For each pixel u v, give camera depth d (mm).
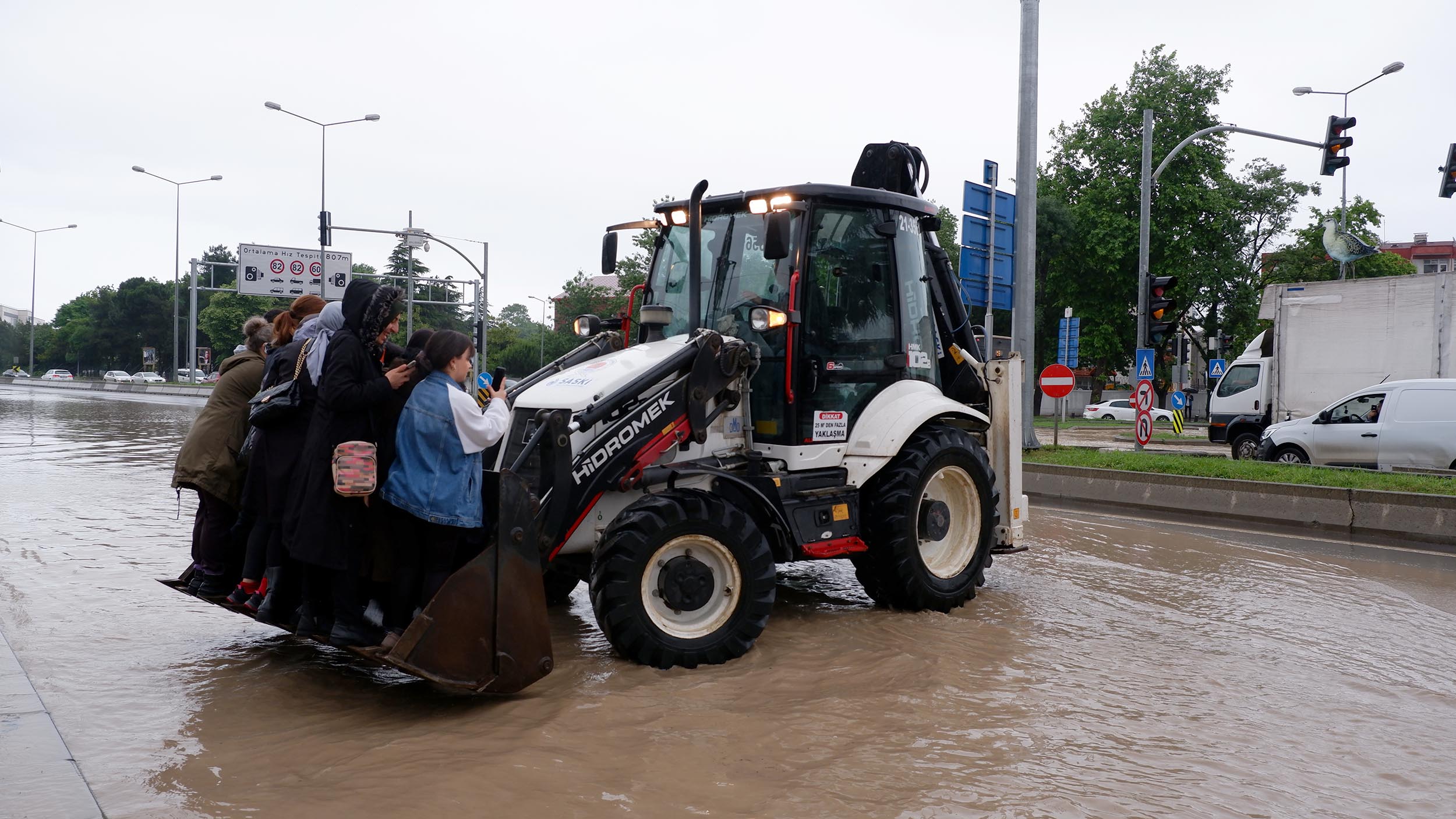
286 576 4953
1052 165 49625
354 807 3486
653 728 4348
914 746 4195
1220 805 3686
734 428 6184
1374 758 4219
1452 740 4465
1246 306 47125
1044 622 6508
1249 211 52219
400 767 3859
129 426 25203
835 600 7082
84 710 4570
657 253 7074
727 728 4367
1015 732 4402
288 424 4844
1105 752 4191
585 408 5359
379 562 4750
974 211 16000
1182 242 43469
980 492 6906
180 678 5094
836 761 4000
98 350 114438
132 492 12000
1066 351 22297
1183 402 26844
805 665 5348
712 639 5371
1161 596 7430
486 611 4551
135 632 5957
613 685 4945
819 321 6332
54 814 3348
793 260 6203
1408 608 7199
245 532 5316
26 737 4027
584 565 6094
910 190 7473
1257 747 4309
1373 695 5102
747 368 6055
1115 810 3611
